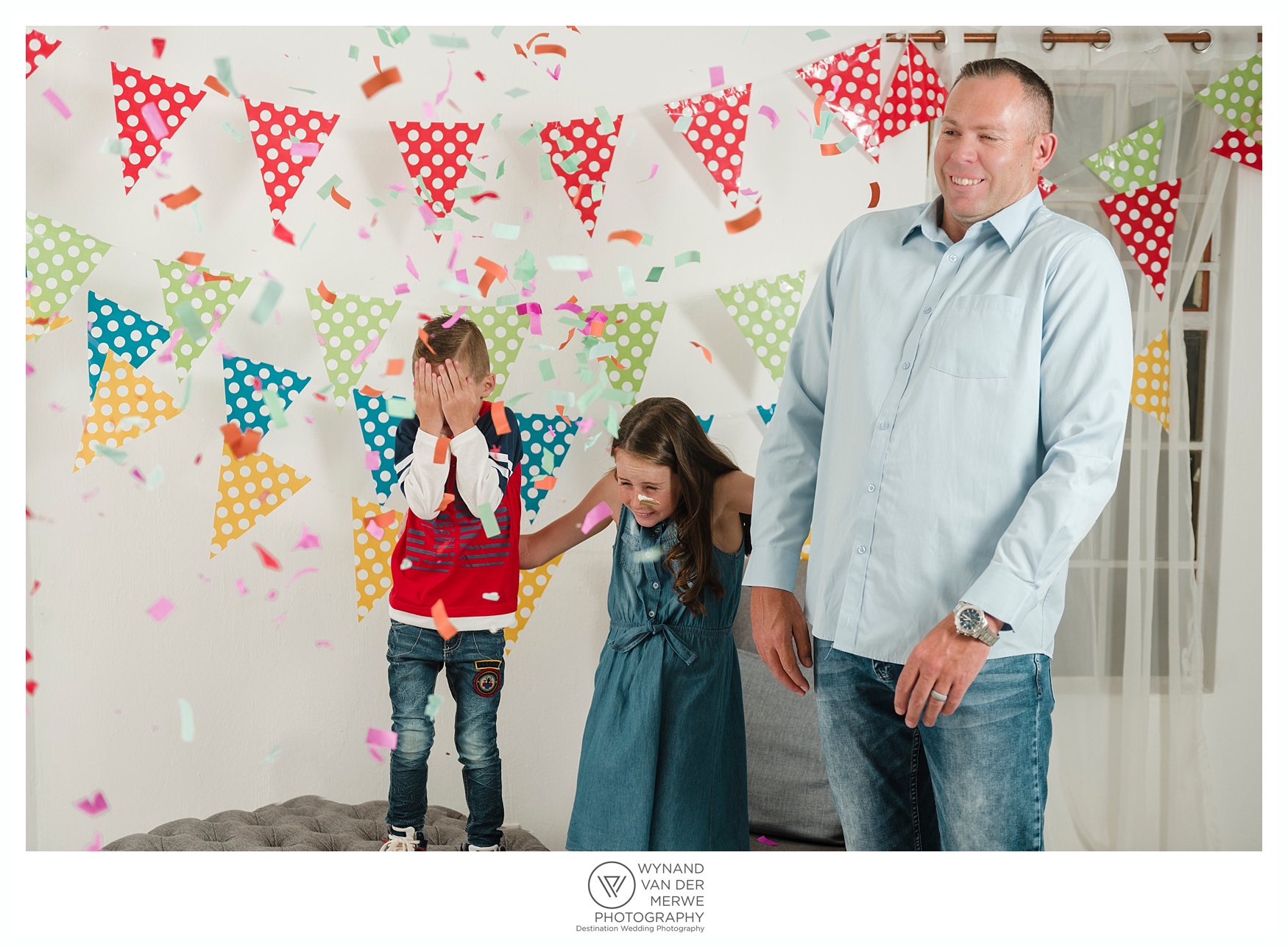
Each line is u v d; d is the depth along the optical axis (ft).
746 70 6.68
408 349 6.68
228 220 6.57
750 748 6.32
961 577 4.09
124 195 6.49
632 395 6.59
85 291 6.51
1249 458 6.82
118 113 6.13
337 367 6.41
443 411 5.93
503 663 6.16
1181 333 6.64
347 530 6.77
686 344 6.80
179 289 6.32
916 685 3.86
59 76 6.39
